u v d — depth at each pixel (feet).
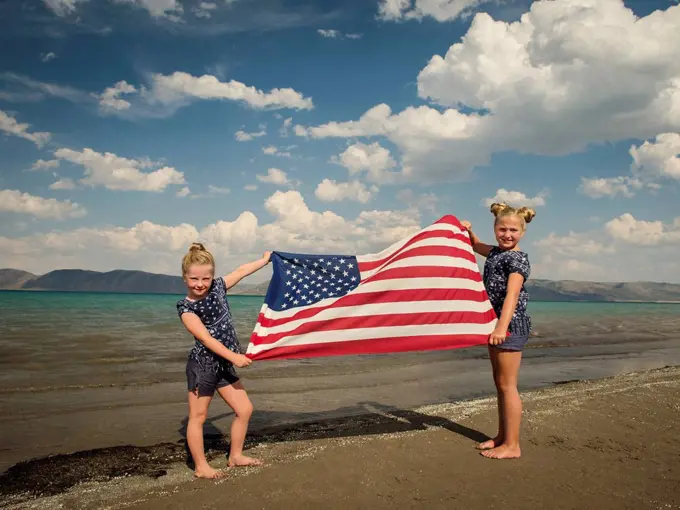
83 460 14.96
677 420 18.70
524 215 15.31
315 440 17.12
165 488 12.49
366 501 11.34
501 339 14.08
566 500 11.44
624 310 184.24
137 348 38.55
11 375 27.45
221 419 20.10
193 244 13.83
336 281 15.85
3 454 15.44
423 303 15.62
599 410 19.97
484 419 19.30
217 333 13.91
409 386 27.94
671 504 11.28
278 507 11.02
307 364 34.91
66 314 78.28
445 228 16.88
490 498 11.52
